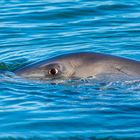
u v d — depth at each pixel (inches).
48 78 988.6
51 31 1334.9
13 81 1005.2
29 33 1322.6
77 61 984.3
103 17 1427.2
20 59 1141.7
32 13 1453.0
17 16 1438.2
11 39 1286.9
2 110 916.0
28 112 906.1
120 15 1440.7
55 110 909.2
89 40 1263.5
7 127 862.5
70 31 1331.2
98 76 970.1
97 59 983.6
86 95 951.6
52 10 1470.2
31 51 1199.6
